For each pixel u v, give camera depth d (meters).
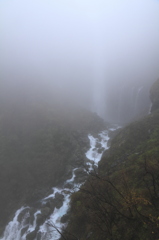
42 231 14.66
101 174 14.93
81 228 10.22
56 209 16.38
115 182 10.52
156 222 5.75
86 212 10.30
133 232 6.31
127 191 7.04
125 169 11.52
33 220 16.17
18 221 16.75
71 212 12.88
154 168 8.84
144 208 6.79
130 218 6.62
